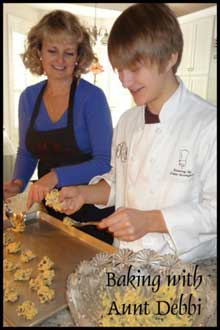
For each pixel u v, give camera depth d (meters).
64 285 0.72
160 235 0.78
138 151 0.85
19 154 1.37
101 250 0.88
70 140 1.25
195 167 0.76
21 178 1.33
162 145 0.79
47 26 1.14
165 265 0.62
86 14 4.24
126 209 0.69
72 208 0.93
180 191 0.77
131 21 0.63
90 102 1.20
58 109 1.25
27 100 1.32
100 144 1.20
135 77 0.67
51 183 1.07
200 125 0.75
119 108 5.08
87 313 0.53
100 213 1.19
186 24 4.01
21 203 1.21
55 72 1.18
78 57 1.24
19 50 3.68
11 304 0.64
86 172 1.14
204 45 3.84
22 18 3.70
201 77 3.93
